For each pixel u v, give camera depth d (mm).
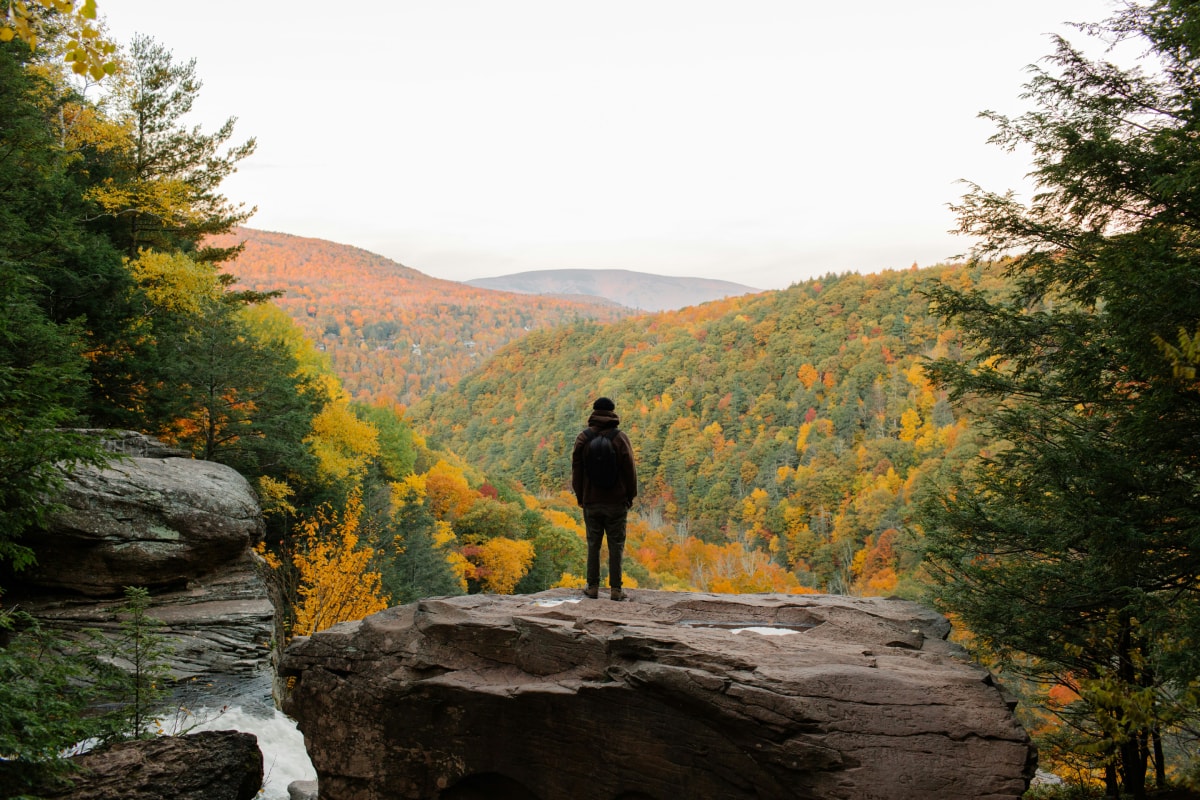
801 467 153375
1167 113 10805
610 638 7176
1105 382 10297
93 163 29219
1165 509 8688
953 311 12320
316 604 23641
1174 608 8531
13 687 6691
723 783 6344
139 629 9031
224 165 31750
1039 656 11109
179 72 30375
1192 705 6961
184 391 25641
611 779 6844
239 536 18141
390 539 37094
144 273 27656
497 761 7387
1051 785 12766
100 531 16031
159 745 7375
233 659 15406
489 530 70062
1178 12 9680
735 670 6473
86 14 5098
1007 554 11547
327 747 8078
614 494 8422
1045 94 11555
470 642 7844
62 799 6418
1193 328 7824
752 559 107000
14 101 17812
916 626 7781
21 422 8367
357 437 39906
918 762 5801
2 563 15156
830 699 6137
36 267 18406
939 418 142500
